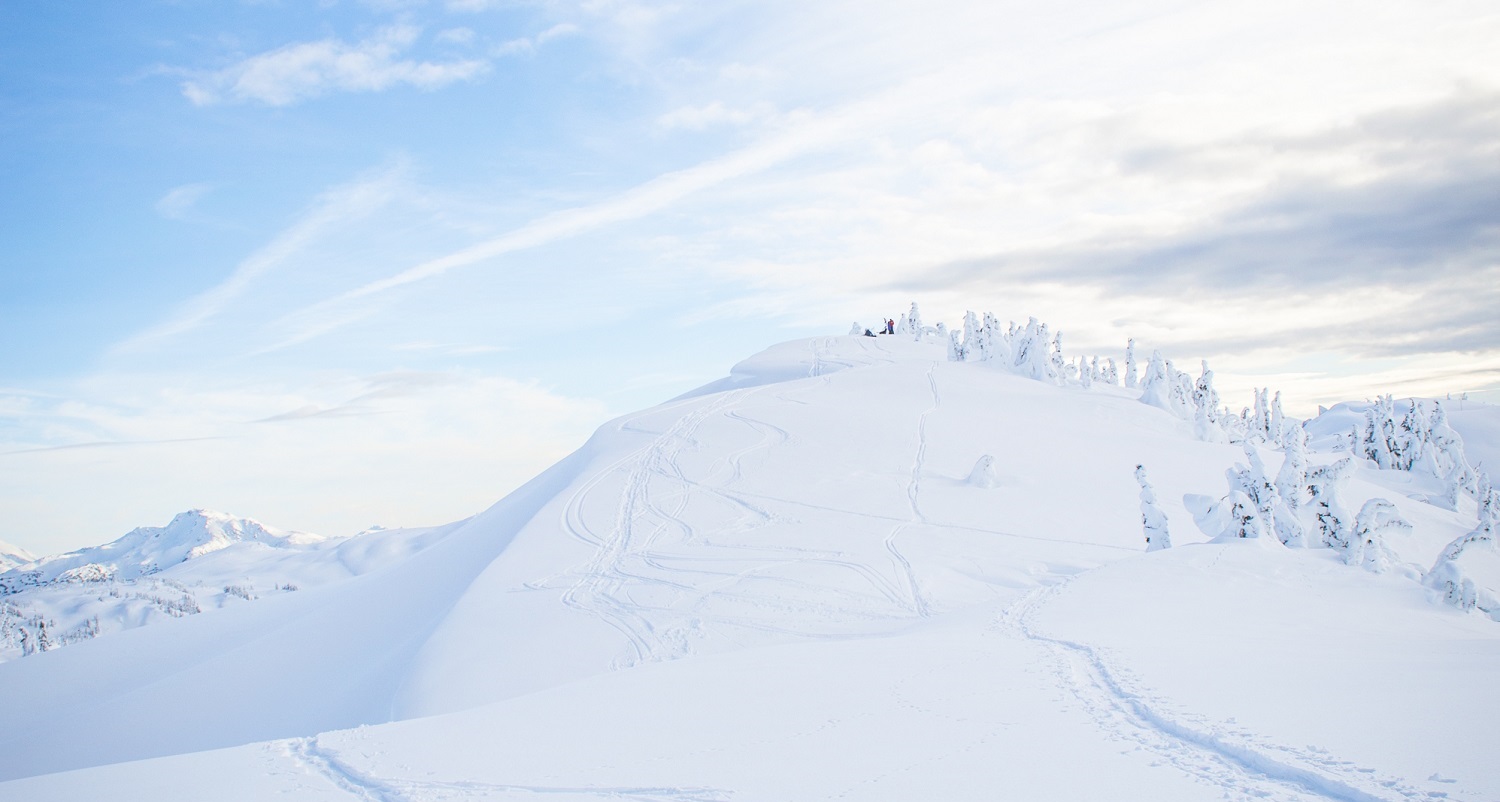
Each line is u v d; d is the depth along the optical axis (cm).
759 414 4909
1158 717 815
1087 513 3306
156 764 822
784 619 2303
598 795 686
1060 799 614
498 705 1047
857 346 8775
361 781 746
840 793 654
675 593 2556
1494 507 4234
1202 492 3638
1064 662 1149
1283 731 730
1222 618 1554
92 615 13200
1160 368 5656
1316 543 2192
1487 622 1711
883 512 3281
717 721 906
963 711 901
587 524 3350
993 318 6594
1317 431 12350
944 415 4794
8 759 3322
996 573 2636
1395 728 718
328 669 3531
